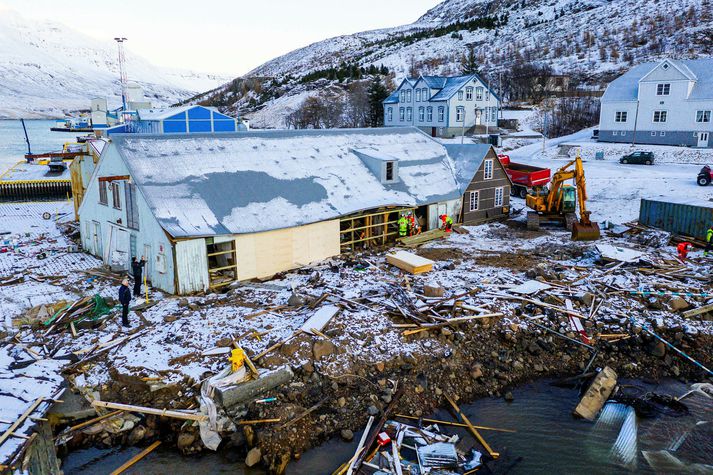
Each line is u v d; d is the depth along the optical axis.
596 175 49.12
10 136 156.50
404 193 34.09
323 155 33.53
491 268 27.48
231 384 15.98
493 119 81.75
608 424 16.48
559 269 27.31
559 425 16.44
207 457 14.60
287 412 15.63
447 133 77.06
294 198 28.86
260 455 14.42
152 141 27.59
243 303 22.61
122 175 26.31
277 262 26.94
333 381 17.19
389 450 14.84
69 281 25.38
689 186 42.69
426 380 17.97
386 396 17.02
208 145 29.36
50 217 41.19
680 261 27.97
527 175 44.91
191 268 23.62
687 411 17.14
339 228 29.77
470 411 17.14
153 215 23.67
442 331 20.05
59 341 19.14
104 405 15.55
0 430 13.72
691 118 59.69
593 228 33.12
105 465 14.16
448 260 29.02
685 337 20.73
